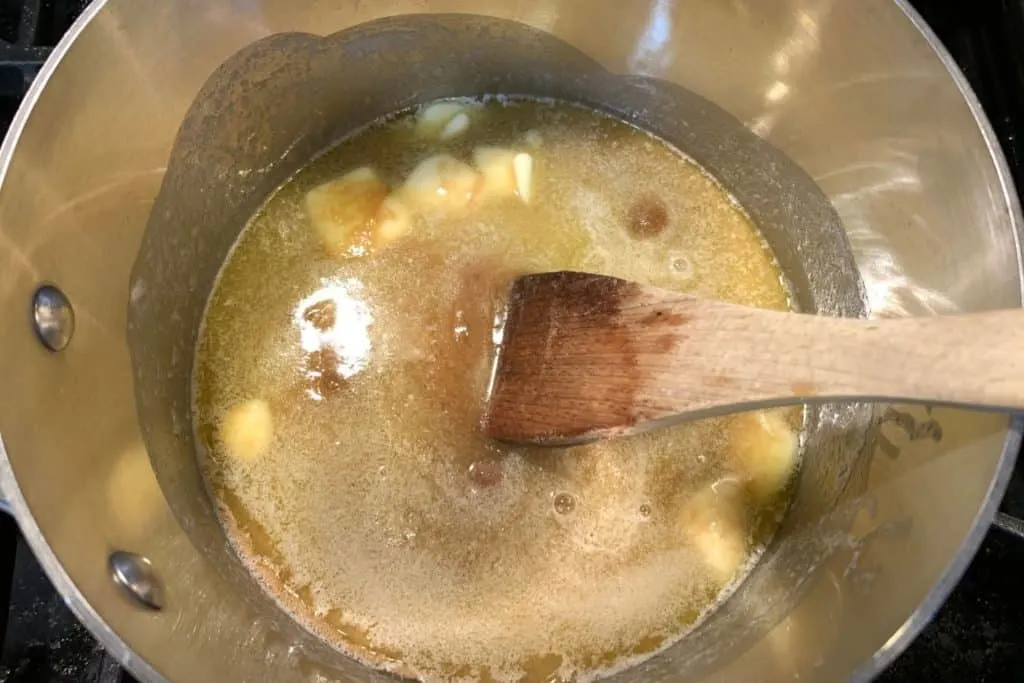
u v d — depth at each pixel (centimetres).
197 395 26
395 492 25
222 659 20
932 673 21
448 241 28
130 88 22
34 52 23
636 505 25
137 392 23
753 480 26
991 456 19
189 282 26
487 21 26
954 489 20
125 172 23
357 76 27
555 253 28
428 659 24
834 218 26
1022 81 24
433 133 29
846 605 21
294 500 25
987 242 21
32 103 20
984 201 21
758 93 26
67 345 21
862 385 18
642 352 21
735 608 25
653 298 21
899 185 23
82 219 21
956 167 21
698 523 25
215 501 25
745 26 24
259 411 26
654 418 21
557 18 26
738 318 20
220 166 26
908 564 20
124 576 19
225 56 24
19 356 19
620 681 24
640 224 28
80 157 21
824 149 25
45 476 19
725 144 28
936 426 21
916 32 21
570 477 26
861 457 24
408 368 26
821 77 24
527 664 24
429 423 26
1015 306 20
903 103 22
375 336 27
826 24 23
